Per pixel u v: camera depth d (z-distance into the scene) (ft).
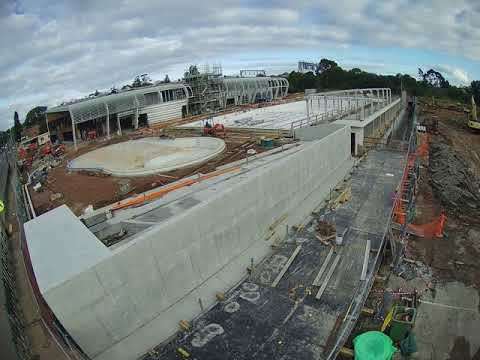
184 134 117.80
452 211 77.77
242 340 36.94
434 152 135.44
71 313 31.63
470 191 99.45
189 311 40.98
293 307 41.73
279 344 36.27
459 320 45.32
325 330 38.01
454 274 53.98
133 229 45.78
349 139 104.27
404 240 58.95
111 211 52.01
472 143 164.96
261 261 51.98
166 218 47.14
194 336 37.68
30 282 41.78
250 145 91.81
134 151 95.96
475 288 51.03
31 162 110.32
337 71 346.74
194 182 62.95
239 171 67.05
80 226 41.11
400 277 52.65
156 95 177.68
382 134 149.07
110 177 71.72
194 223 43.68
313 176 78.38
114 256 34.65
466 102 312.29
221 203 48.06
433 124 186.19
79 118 144.46
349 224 62.28
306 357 34.60
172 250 40.86
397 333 39.83
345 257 52.01
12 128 320.50
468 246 61.93
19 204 64.69
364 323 42.27
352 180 85.10
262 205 58.08
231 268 49.55
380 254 55.06
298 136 99.91
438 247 61.52
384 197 73.51
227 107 218.18
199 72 214.07
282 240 57.72
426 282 51.98
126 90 186.50
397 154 106.22
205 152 85.20
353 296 43.52
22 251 49.80
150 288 38.52
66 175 77.82
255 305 42.29
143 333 37.06
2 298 34.63
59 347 30.37
